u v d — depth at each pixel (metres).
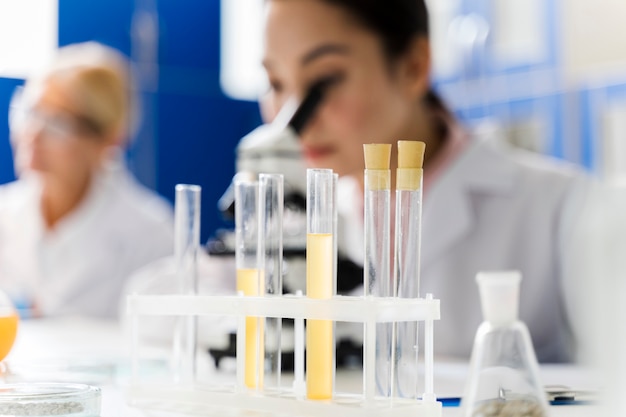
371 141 2.05
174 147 3.37
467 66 2.95
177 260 1.09
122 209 3.14
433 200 2.06
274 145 1.38
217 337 1.36
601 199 0.66
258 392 0.92
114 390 1.16
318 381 0.87
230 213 1.39
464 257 2.04
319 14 1.98
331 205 0.88
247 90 3.51
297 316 0.87
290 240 1.36
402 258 0.86
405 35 2.04
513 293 0.79
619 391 0.63
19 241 3.13
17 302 3.06
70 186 3.11
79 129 3.10
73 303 3.08
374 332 0.81
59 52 3.24
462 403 0.85
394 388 0.85
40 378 1.22
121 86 3.19
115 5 3.30
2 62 3.21
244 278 1.00
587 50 2.54
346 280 1.40
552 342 2.00
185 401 0.97
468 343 1.99
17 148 3.19
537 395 0.78
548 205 2.02
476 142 2.12
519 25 2.77
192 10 3.39
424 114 2.11
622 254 0.63
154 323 1.80
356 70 2.01
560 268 1.97
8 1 3.22
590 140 2.52
